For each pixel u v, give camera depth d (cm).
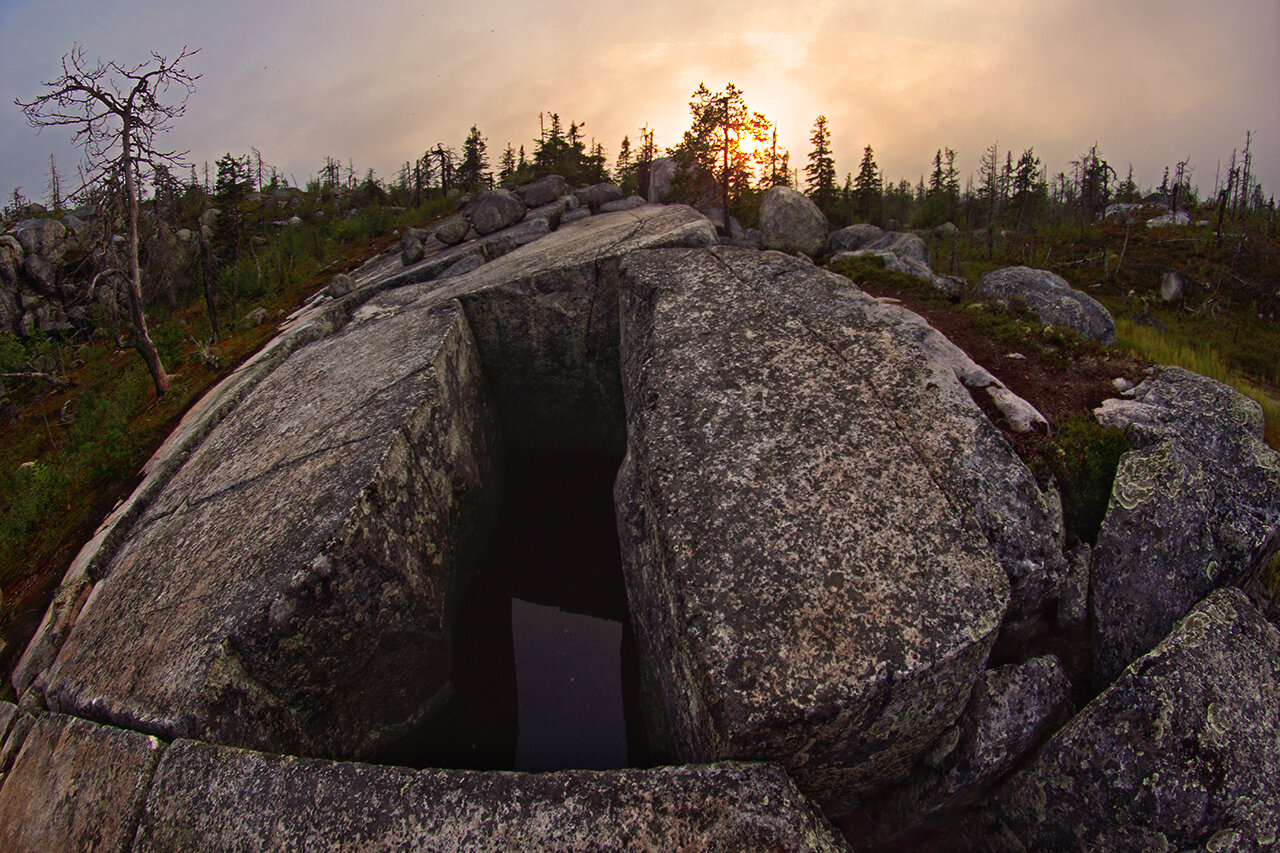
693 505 388
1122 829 315
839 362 487
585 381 796
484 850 274
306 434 582
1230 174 3142
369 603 446
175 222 1870
